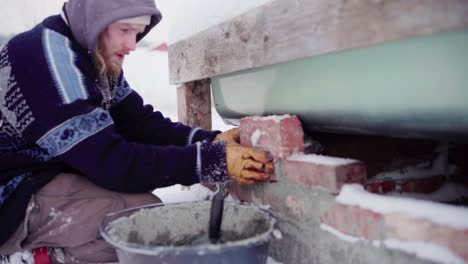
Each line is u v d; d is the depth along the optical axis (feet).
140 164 3.86
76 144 3.74
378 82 3.20
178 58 6.31
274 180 4.13
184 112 6.60
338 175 3.35
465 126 2.87
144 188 3.98
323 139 4.70
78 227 4.02
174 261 2.97
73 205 4.01
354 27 2.97
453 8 2.34
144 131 5.38
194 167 3.88
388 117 3.35
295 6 3.56
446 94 2.75
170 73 6.75
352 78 3.42
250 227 3.86
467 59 2.52
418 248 2.68
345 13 3.04
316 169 3.51
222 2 4.88
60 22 4.20
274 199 4.17
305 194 3.71
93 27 3.96
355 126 3.88
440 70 2.71
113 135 3.88
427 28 2.49
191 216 4.06
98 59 4.16
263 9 4.00
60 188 4.01
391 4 2.69
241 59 4.45
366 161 4.38
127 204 4.18
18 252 4.04
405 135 3.58
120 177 3.84
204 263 2.97
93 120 3.80
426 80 2.83
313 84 3.88
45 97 3.74
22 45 3.90
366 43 2.88
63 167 4.18
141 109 5.44
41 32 4.00
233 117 6.02
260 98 4.87
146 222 3.87
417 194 3.93
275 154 4.03
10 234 3.86
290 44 3.65
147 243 3.89
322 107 3.95
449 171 4.13
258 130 4.28
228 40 4.71
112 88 4.91
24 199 3.88
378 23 2.79
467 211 2.64
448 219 2.58
